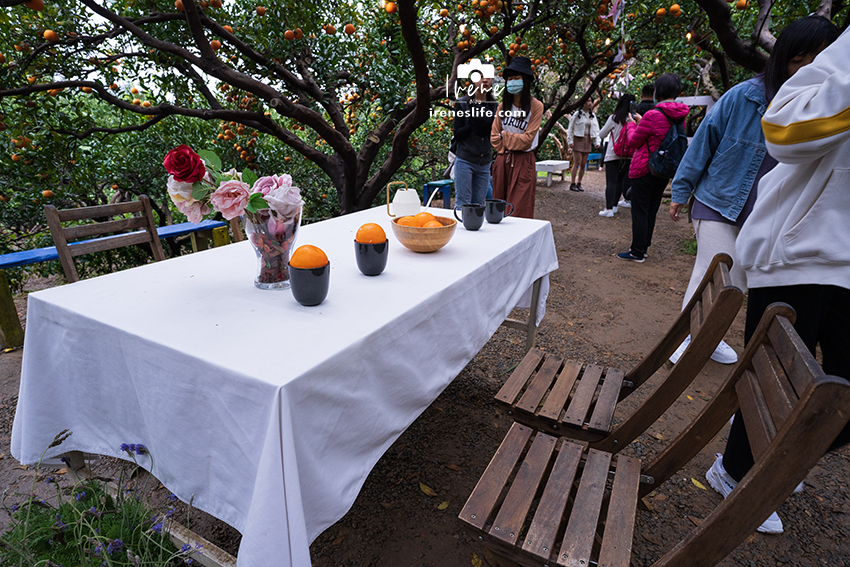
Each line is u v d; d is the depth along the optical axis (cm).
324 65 511
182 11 397
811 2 360
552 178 1146
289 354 96
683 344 280
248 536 84
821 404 75
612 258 513
